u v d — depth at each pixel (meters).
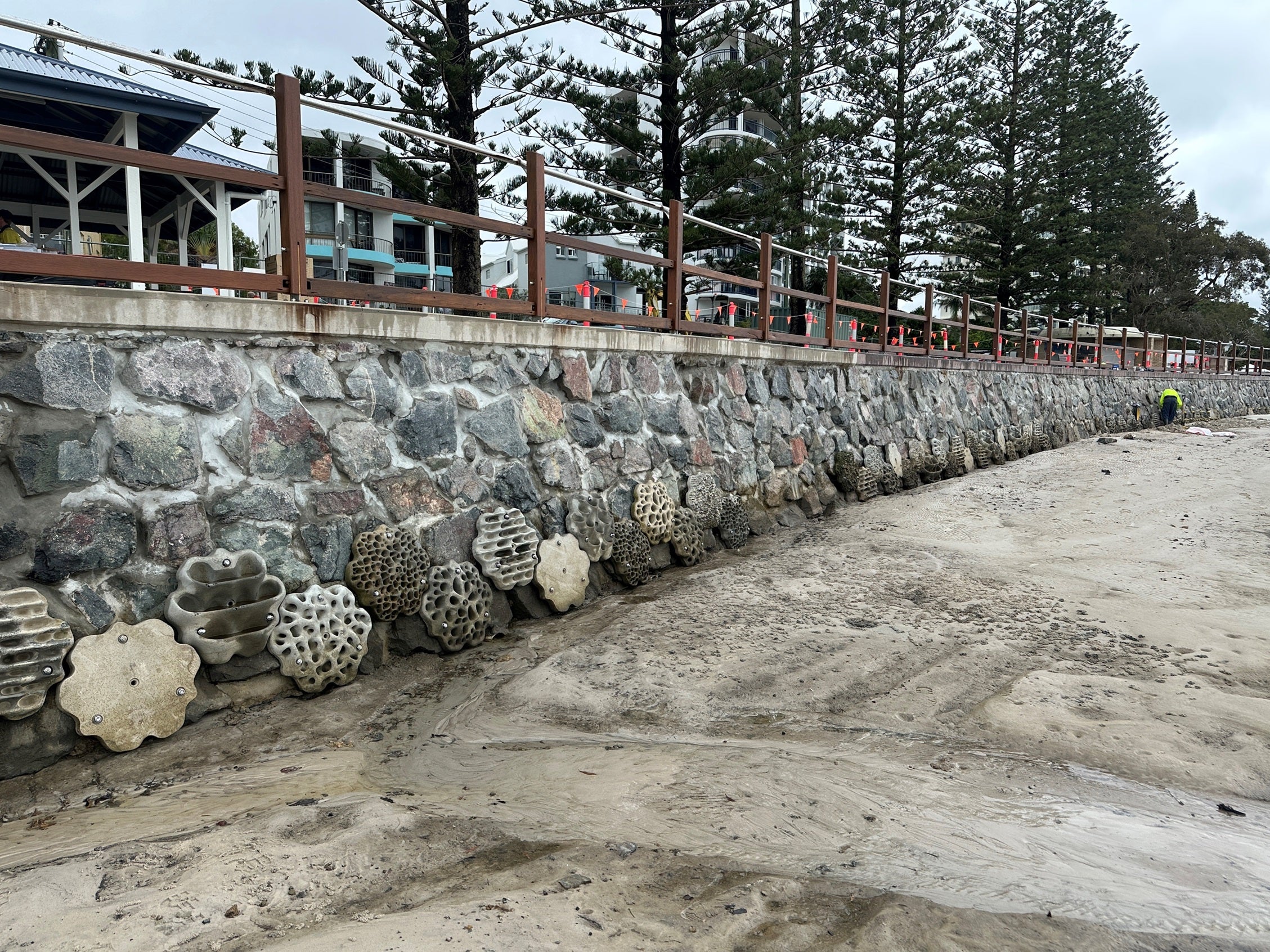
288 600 4.52
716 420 8.36
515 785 3.51
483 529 5.64
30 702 3.54
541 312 6.29
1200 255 44.75
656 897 2.57
